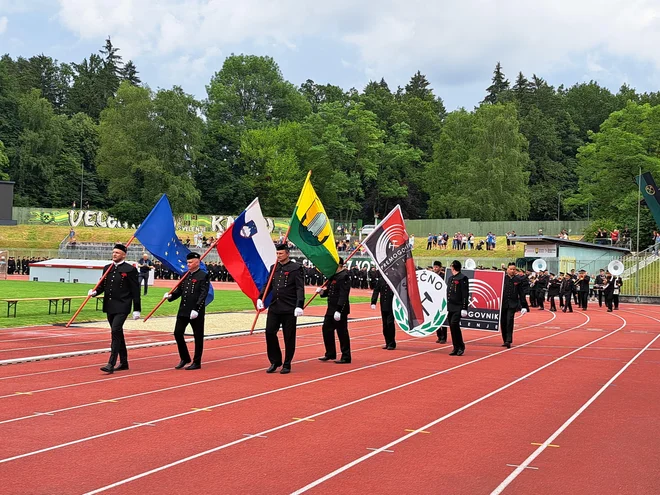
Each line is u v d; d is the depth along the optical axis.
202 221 80.38
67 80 131.38
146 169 83.69
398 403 10.51
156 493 6.24
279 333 21.58
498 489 6.56
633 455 7.88
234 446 7.88
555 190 103.94
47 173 93.56
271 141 96.75
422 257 68.62
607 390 12.02
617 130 68.38
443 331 19.50
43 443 7.87
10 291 34.91
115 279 13.06
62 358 14.72
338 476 6.85
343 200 100.12
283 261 13.38
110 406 9.89
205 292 13.45
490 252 67.56
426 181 103.44
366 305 37.22
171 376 12.62
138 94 86.38
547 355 16.94
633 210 64.62
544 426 9.21
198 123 89.38
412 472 7.04
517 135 90.94
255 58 112.62
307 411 9.80
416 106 115.25
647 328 25.67
